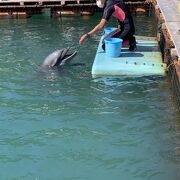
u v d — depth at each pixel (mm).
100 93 10039
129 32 12086
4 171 6930
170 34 12438
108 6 11766
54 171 6910
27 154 7418
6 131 8250
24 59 12844
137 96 9844
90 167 7012
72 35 16250
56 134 8102
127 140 7855
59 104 9469
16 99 9766
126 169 6945
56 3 20453
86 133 8125
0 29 17609
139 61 11453
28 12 20297
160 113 8969
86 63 12242
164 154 7371
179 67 10109
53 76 11203
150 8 20203
